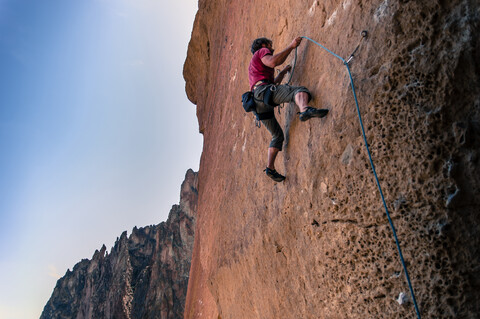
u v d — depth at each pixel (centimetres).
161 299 6350
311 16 450
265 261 532
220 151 930
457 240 277
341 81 354
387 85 311
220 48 1196
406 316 302
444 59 289
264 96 409
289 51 410
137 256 7906
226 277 732
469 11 287
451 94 286
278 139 445
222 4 1230
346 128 342
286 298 485
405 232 301
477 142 278
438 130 288
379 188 296
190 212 7381
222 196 813
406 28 308
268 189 521
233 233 678
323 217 376
